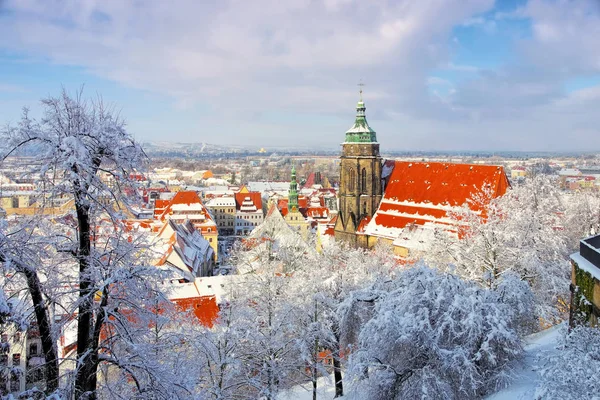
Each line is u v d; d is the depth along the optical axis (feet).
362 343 119.96
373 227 350.23
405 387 108.17
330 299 154.51
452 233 279.28
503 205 186.09
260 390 134.62
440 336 111.75
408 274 123.75
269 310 155.63
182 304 193.57
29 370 65.67
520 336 125.59
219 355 124.16
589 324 102.27
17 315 57.88
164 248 264.52
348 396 129.59
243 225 653.30
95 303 65.98
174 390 66.49
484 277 152.56
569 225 250.78
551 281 159.43
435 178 334.44
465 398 105.70
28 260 60.39
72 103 61.46
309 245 306.14
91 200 62.03
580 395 79.10
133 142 64.80
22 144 58.34
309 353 147.23
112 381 76.28
